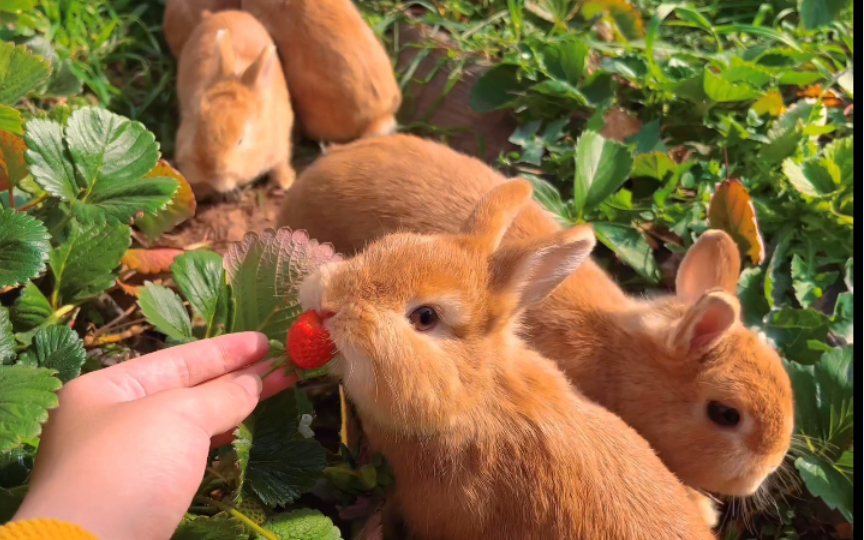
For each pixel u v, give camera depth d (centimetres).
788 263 66
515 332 49
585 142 65
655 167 68
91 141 47
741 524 54
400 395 39
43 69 50
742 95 71
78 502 31
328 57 75
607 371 52
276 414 43
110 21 82
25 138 45
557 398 44
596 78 75
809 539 54
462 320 40
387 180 57
